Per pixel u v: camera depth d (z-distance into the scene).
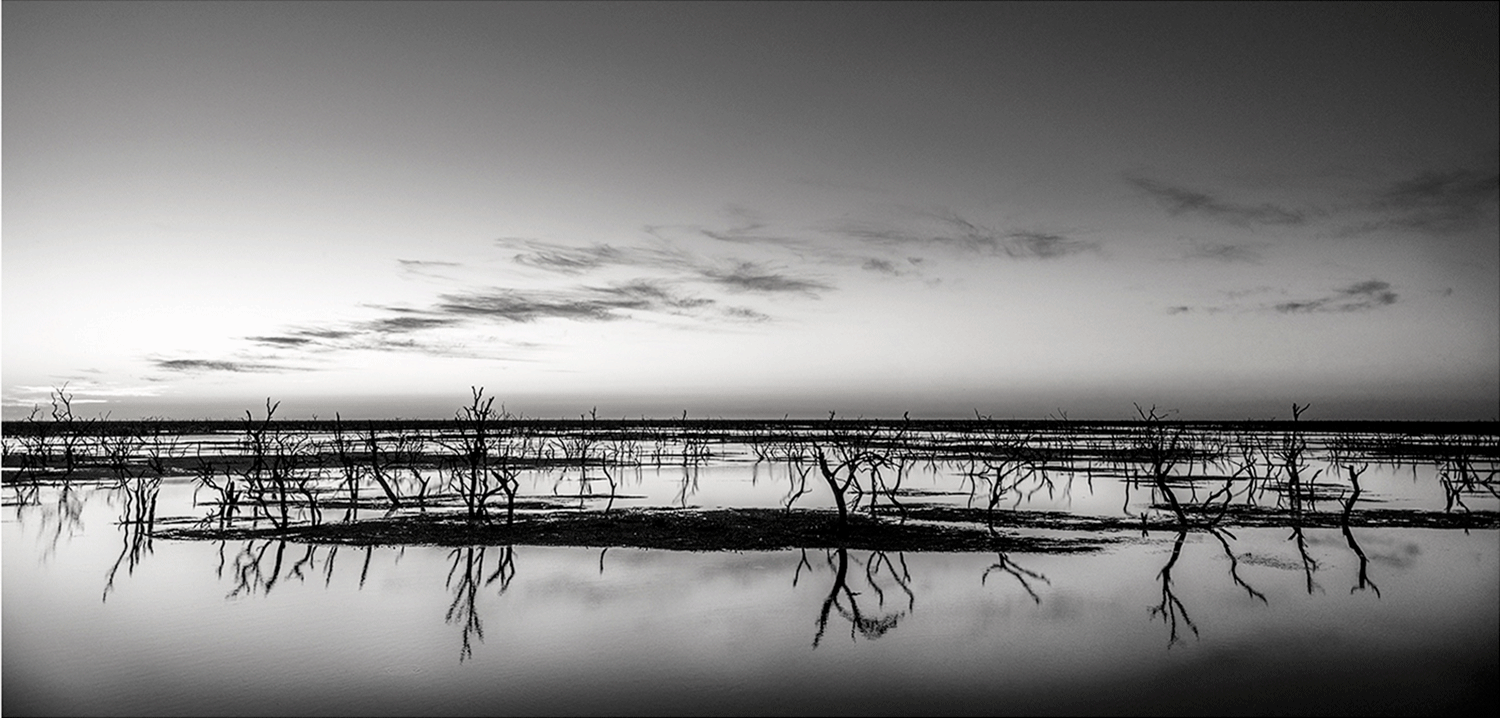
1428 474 72.81
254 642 21.34
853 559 32.09
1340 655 20.50
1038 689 18.27
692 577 28.91
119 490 56.28
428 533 37.88
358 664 19.73
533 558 32.16
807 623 23.17
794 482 66.12
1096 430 179.38
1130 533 38.47
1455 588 27.28
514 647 21.05
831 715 16.84
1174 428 178.88
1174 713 16.95
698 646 21.14
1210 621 23.36
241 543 35.31
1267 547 34.94
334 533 37.88
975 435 148.62
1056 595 26.41
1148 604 25.25
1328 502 51.06
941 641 21.55
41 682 18.42
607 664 19.80
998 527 40.22
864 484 64.19
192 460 80.69
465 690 18.11
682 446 123.88
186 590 26.89
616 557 32.41
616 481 66.31
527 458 91.62
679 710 17.08
